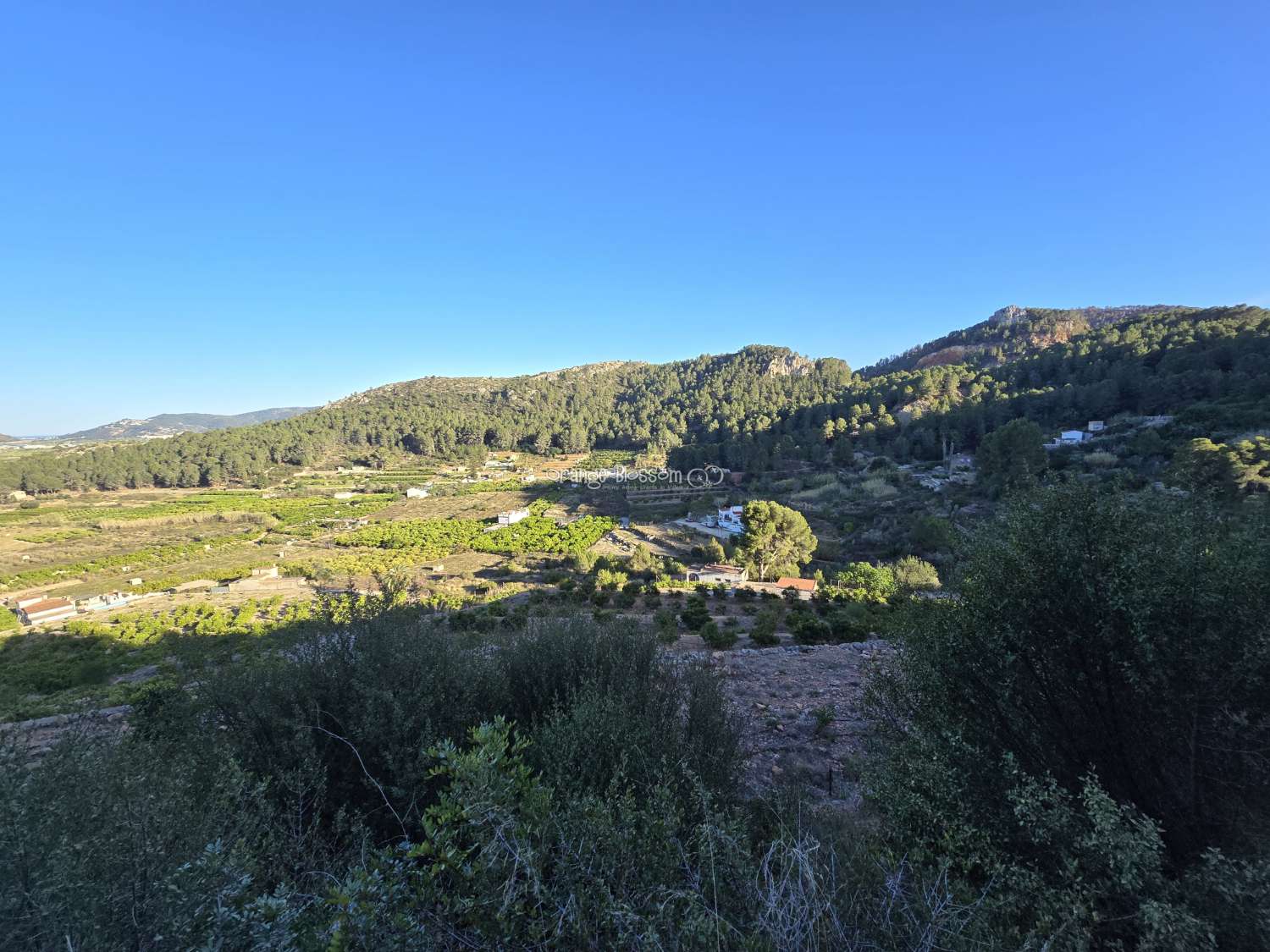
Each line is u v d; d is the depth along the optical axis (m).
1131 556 2.04
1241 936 1.50
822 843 2.06
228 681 2.87
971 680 2.41
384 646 3.06
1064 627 2.19
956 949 1.48
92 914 1.42
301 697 2.79
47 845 1.50
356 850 2.18
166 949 1.39
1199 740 1.99
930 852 1.92
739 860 1.69
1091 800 1.73
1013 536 2.38
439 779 2.50
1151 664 2.00
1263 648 1.88
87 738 2.28
